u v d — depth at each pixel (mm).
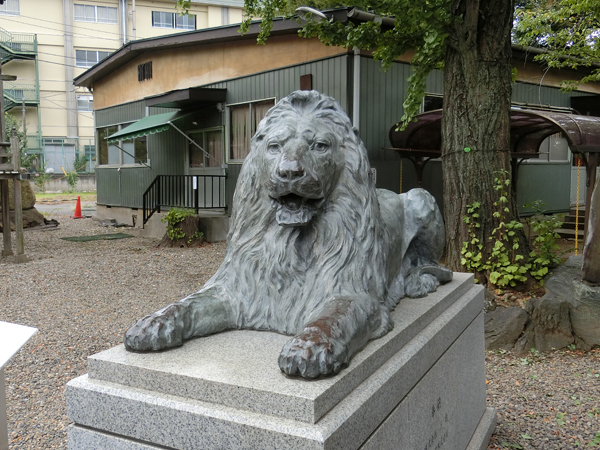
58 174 35156
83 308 6438
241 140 11820
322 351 1629
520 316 5211
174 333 1934
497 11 5918
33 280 7906
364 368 1804
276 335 2139
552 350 5074
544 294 5777
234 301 2229
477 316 3283
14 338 1747
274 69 10742
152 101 12430
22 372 4473
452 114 6277
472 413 3182
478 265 6090
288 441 1450
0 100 9406
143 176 15133
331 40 7375
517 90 11852
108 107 16781
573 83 10188
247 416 1540
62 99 34656
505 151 6160
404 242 2969
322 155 2094
